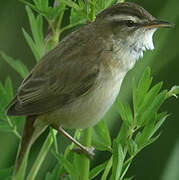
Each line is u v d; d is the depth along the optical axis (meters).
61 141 2.32
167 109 2.39
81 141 2.25
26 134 2.26
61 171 2.24
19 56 2.38
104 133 2.24
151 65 2.34
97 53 2.26
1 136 2.31
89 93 2.26
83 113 2.26
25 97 2.26
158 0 2.37
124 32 2.27
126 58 2.27
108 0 2.25
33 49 2.26
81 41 2.27
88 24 2.28
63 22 2.36
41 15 2.26
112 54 2.26
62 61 2.26
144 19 2.27
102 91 2.26
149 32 2.27
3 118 2.26
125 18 2.27
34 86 2.26
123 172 2.22
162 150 2.38
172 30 2.35
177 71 2.38
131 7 2.27
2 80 2.38
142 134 2.23
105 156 2.34
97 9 2.25
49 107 2.26
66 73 2.26
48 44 2.27
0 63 2.37
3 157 2.31
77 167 2.24
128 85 2.31
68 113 2.26
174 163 2.33
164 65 2.38
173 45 2.35
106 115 2.30
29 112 2.26
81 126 2.26
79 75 2.26
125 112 2.23
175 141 2.36
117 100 2.23
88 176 2.24
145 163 2.38
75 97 2.26
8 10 2.38
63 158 2.23
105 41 2.27
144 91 2.23
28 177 2.25
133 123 2.23
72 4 2.24
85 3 2.23
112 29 2.27
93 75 2.26
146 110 2.23
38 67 2.27
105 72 2.26
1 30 2.37
